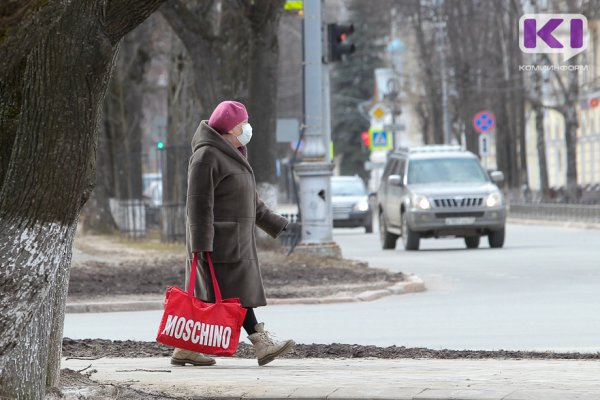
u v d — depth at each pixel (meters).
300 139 60.56
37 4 13.73
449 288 46.31
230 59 64.94
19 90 16.77
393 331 32.22
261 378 19.83
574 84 119.56
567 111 120.00
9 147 16.78
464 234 70.94
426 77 164.88
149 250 74.56
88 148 15.79
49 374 17.91
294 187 61.31
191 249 22.48
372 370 20.98
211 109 65.06
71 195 15.68
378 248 78.75
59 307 18.02
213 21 77.81
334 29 60.66
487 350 26.36
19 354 15.65
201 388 18.55
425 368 21.27
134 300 41.38
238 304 22.03
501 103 144.12
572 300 40.03
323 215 59.75
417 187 71.94
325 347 25.42
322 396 17.36
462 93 145.75
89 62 15.62
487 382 18.53
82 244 81.62
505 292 43.81
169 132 99.25
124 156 99.25
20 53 14.09
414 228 70.94
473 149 149.88
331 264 56.38
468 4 140.38
